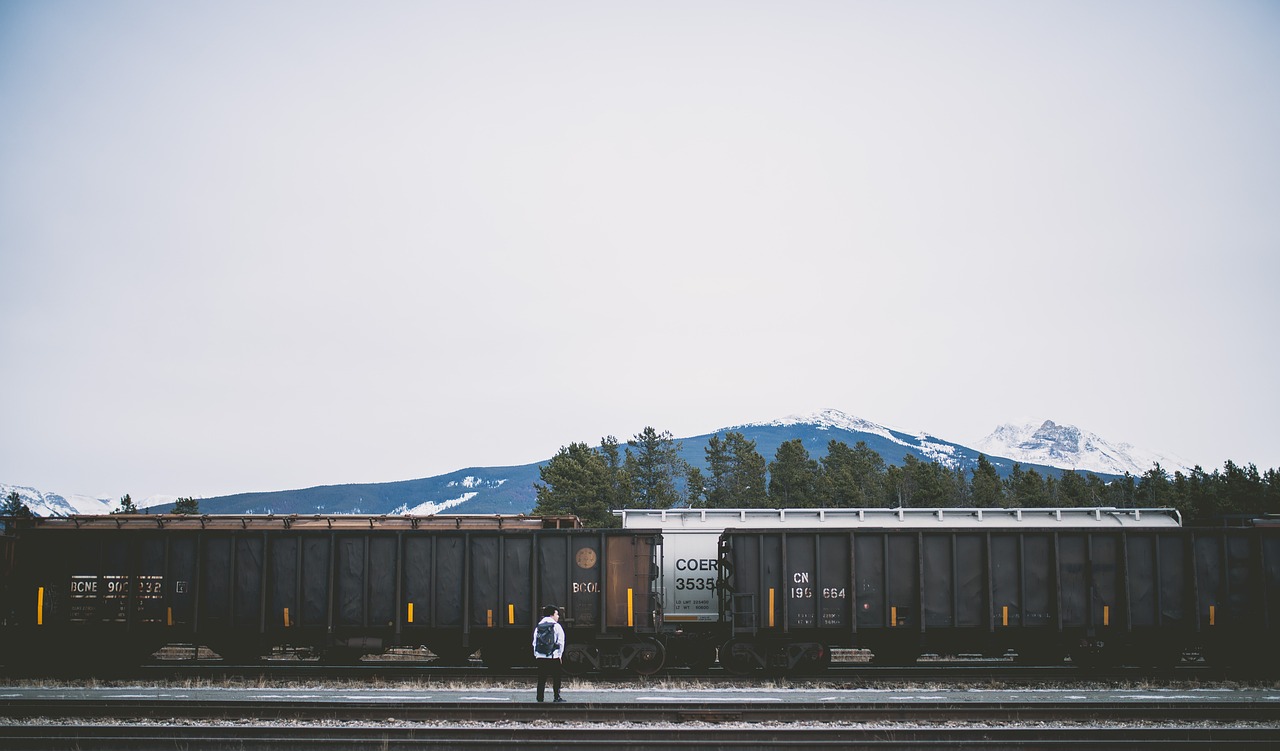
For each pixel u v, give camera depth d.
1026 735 14.73
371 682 22.11
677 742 14.34
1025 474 70.62
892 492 74.25
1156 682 21.97
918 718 16.42
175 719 16.42
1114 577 23.78
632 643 23.94
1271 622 23.58
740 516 26.59
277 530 24.08
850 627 23.39
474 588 23.75
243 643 24.23
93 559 24.00
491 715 16.52
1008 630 23.98
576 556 23.75
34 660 24.36
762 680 22.94
